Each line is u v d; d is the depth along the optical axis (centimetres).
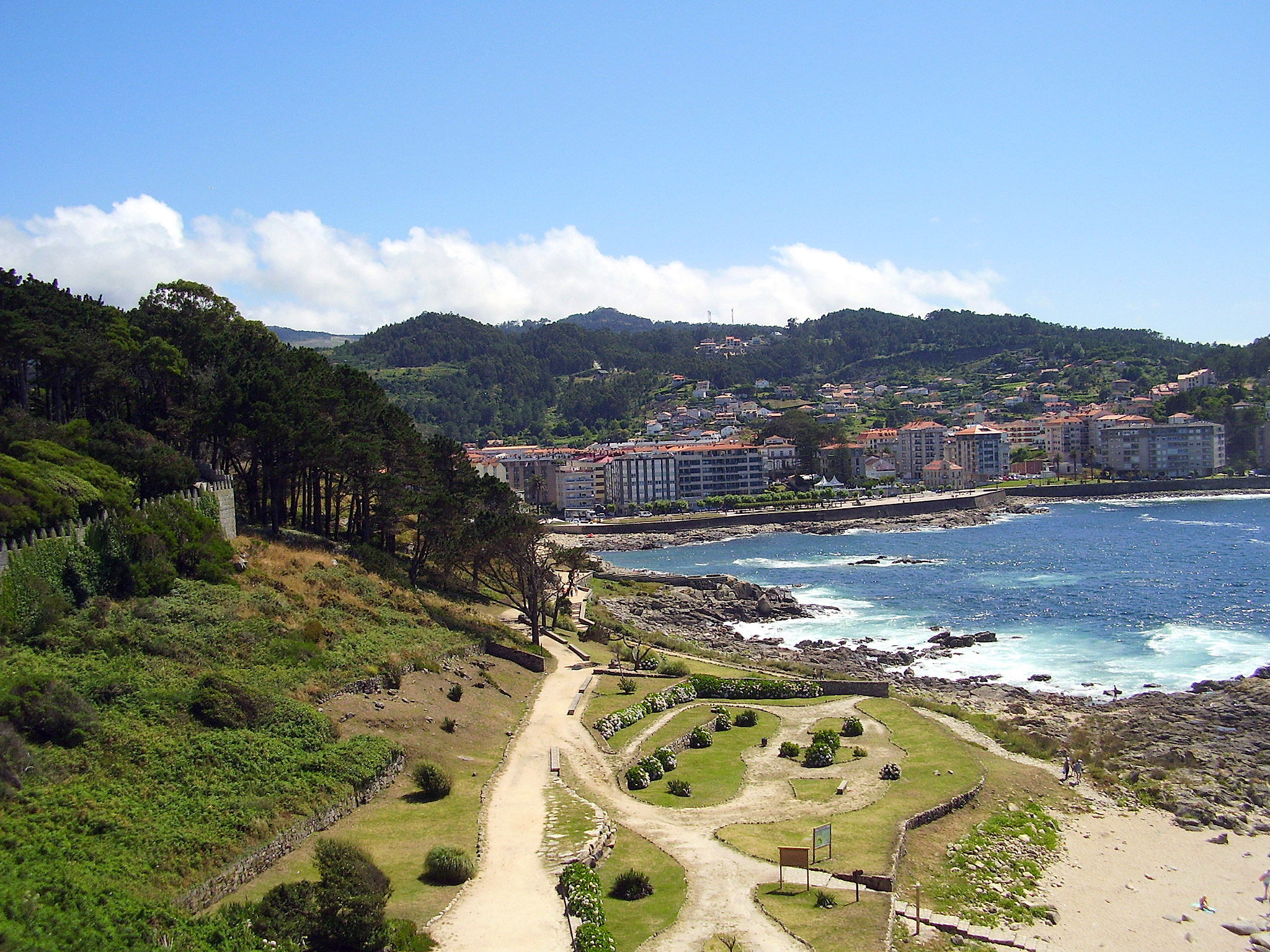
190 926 3541
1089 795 6531
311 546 10144
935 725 7638
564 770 6116
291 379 10631
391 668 6962
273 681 6044
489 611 11081
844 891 4538
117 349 9725
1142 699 9062
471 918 3991
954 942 4325
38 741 4503
